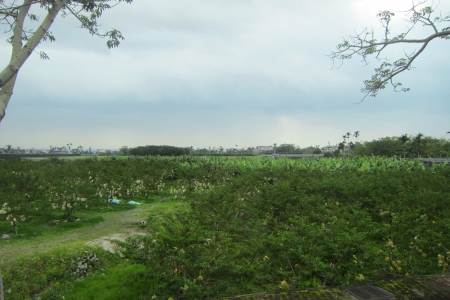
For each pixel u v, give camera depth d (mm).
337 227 6492
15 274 6770
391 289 3889
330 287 4062
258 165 22703
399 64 6059
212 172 21109
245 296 3918
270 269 5566
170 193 19359
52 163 24672
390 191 11938
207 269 5480
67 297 6344
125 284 5844
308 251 5637
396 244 6691
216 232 7504
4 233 10117
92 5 4238
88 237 9898
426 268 5938
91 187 13664
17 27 3473
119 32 4723
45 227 11133
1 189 12281
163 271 5465
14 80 3299
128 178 17188
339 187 12055
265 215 9625
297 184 12836
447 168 18172
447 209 9039
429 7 5641
